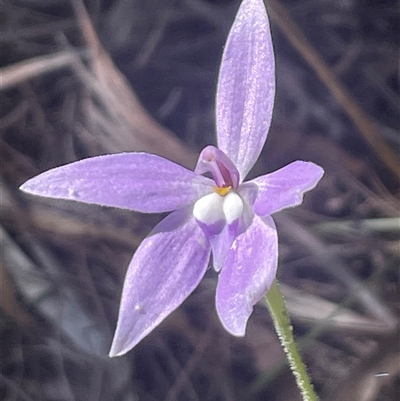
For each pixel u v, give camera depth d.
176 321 0.21
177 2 0.26
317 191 0.24
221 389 0.21
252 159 0.12
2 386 0.21
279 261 0.22
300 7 0.27
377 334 0.21
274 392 0.20
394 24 0.27
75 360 0.21
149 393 0.21
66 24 0.26
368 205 0.23
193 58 0.26
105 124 0.24
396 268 0.22
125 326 0.11
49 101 0.25
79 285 0.22
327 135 0.24
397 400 0.19
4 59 0.26
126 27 0.26
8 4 0.26
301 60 0.26
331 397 0.20
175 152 0.23
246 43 0.12
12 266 0.22
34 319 0.21
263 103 0.12
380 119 0.25
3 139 0.24
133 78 0.25
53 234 0.22
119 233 0.22
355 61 0.26
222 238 0.11
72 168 0.11
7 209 0.22
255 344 0.21
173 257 0.11
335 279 0.22
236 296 0.11
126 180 0.11
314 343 0.21
